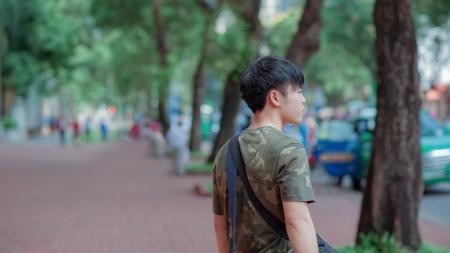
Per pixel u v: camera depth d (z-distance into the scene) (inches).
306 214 90.9
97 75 2164.1
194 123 1024.2
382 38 248.2
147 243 326.6
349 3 1202.0
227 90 687.7
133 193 543.8
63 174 732.7
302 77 101.8
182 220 396.8
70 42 1526.8
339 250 252.5
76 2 1638.8
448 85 1505.9
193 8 1138.0
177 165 719.1
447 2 970.7
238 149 98.9
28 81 1465.3
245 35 601.6
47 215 421.4
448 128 553.3
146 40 1441.9
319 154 633.6
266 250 95.2
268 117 100.6
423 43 1163.3
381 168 250.1
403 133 247.4
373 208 252.1
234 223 97.7
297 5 1529.3
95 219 404.8
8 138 1585.9
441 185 583.5
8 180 659.4
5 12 1403.8
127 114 3211.1
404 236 248.8
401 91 246.7
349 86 2112.5
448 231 357.7
